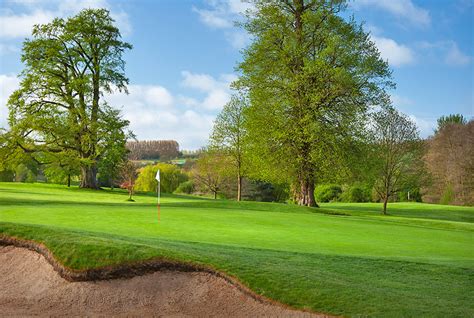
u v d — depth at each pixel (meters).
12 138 47.09
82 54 51.59
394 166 39.84
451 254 14.80
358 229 20.44
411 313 8.17
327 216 26.28
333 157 33.22
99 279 9.86
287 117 34.41
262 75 34.88
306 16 33.50
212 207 28.59
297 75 32.94
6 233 11.75
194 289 9.58
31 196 33.31
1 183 55.91
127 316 8.88
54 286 9.84
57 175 58.03
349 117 33.38
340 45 32.81
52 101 50.06
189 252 10.83
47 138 50.28
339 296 8.87
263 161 35.09
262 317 8.55
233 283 9.55
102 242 10.95
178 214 21.75
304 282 9.43
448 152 69.94
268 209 29.86
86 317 8.80
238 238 15.49
